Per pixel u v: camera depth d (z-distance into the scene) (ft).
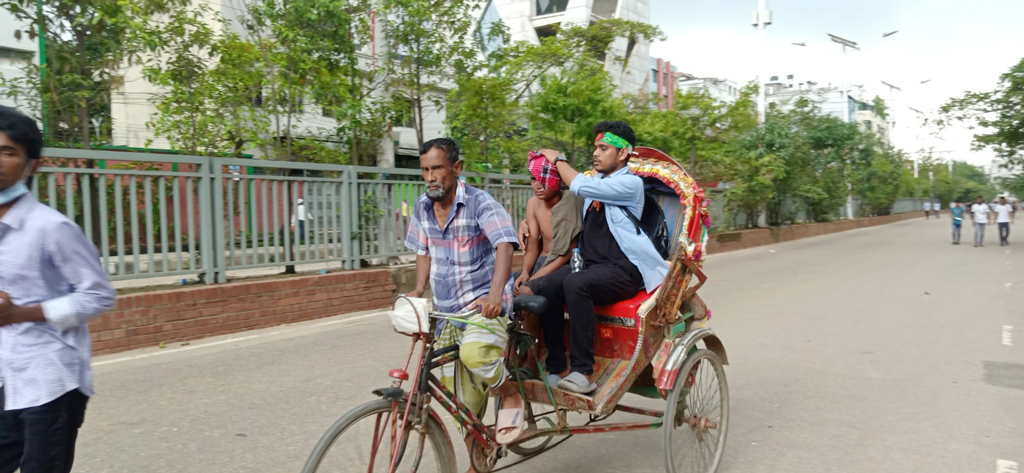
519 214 39.68
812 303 32.32
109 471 12.47
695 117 60.03
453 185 10.05
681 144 58.70
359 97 36.86
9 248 7.02
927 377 19.20
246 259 25.72
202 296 23.52
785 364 20.70
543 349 11.57
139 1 31.58
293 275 27.48
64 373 7.23
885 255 62.18
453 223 10.09
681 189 11.99
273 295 25.76
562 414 11.06
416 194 32.89
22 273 7.02
